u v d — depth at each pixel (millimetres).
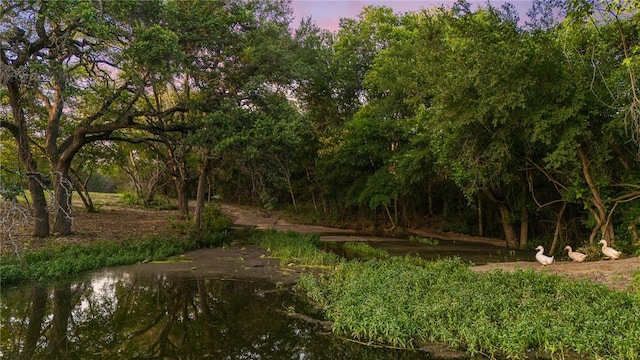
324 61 34125
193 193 51531
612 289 10539
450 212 34281
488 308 9383
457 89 15539
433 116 19266
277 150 19875
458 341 8375
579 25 13953
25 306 10891
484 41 14898
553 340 7836
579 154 15688
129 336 9000
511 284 11281
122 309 10930
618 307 8953
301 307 11367
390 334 8719
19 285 12852
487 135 17078
